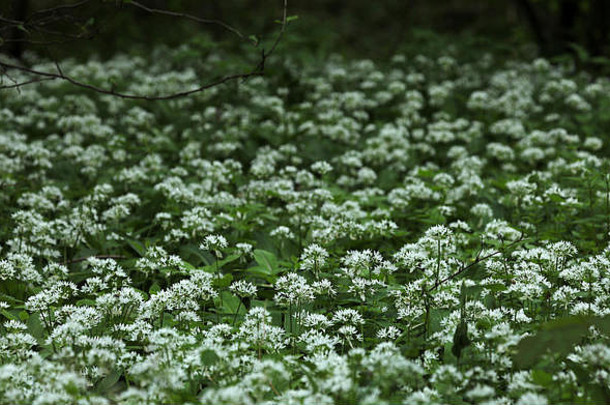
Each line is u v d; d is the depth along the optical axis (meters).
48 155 10.47
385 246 8.09
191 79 15.64
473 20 28.50
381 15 29.83
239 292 6.21
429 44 19.62
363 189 11.26
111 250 8.31
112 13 8.04
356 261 6.18
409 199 9.32
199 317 6.03
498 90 16.70
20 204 8.96
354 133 13.00
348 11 30.53
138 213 9.16
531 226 8.18
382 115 15.06
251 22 25.09
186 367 4.86
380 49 24.31
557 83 14.98
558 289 6.15
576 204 8.03
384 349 4.89
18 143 11.04
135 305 5.92
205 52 16.69
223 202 9.15
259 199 9.80
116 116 14.74
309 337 5.36
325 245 7.61
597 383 4.58
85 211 8.28
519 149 12.62
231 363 4.80
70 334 5.18
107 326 5.84
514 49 20.08
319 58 18.36
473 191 9.48
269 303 6.72
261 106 14.30
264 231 8.60
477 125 13.34
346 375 4.60
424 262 6.16
